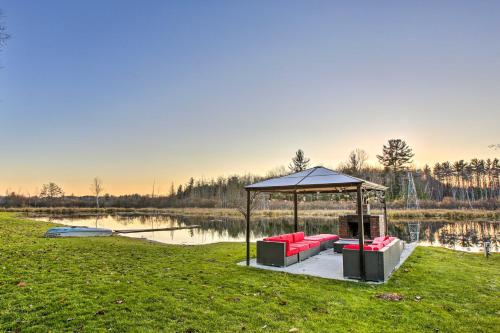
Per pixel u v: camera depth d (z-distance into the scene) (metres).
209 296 5.52
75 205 60.94
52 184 70.00
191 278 6.91
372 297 5.59
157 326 4.20
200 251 11.54
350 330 4.11
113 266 8.13
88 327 4.12
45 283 6.18
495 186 55.16
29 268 7.50
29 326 4.14
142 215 44.69
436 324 4.34
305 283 6.57
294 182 8.54
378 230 12.20
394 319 4.52
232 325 4.26
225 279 6.86
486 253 10.70
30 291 5.61
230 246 13.20
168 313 4.67
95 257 9.44
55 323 4.25
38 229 18.06
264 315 4.64
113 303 5.06
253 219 34.38
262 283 6.52
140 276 7.01
